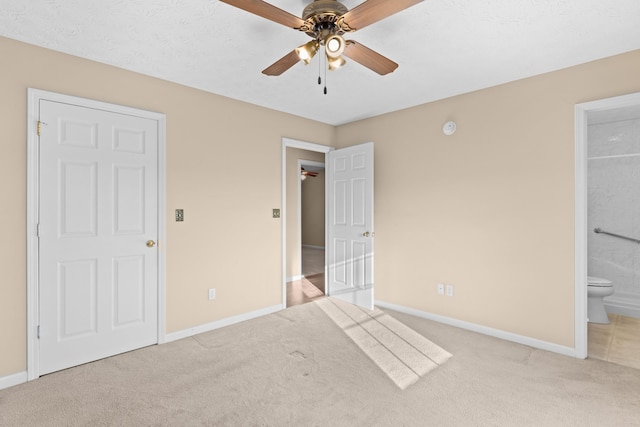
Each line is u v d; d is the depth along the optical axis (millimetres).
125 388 2230
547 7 1899
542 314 2824
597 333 3172
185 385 2268
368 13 1591
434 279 3529
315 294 4594
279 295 3918
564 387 2223
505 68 2725
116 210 2734
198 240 3219
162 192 2971
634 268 3941
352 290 4129
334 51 1630
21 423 1874
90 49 2424
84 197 2576
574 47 2369
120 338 2758
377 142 4066
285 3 1889
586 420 1883
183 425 1861
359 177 4023
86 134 2582
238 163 3529
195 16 2006
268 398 2115
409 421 1882
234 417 1928
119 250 2748
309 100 3539
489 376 2373
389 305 3945
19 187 2301
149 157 2912
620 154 4012
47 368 2410
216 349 2842
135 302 2838
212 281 3318
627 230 3986
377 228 4062
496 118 3082
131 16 2002
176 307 3072
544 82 2809
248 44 2355
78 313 2553
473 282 3242
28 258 2322
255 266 3680
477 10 1932
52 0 1838
